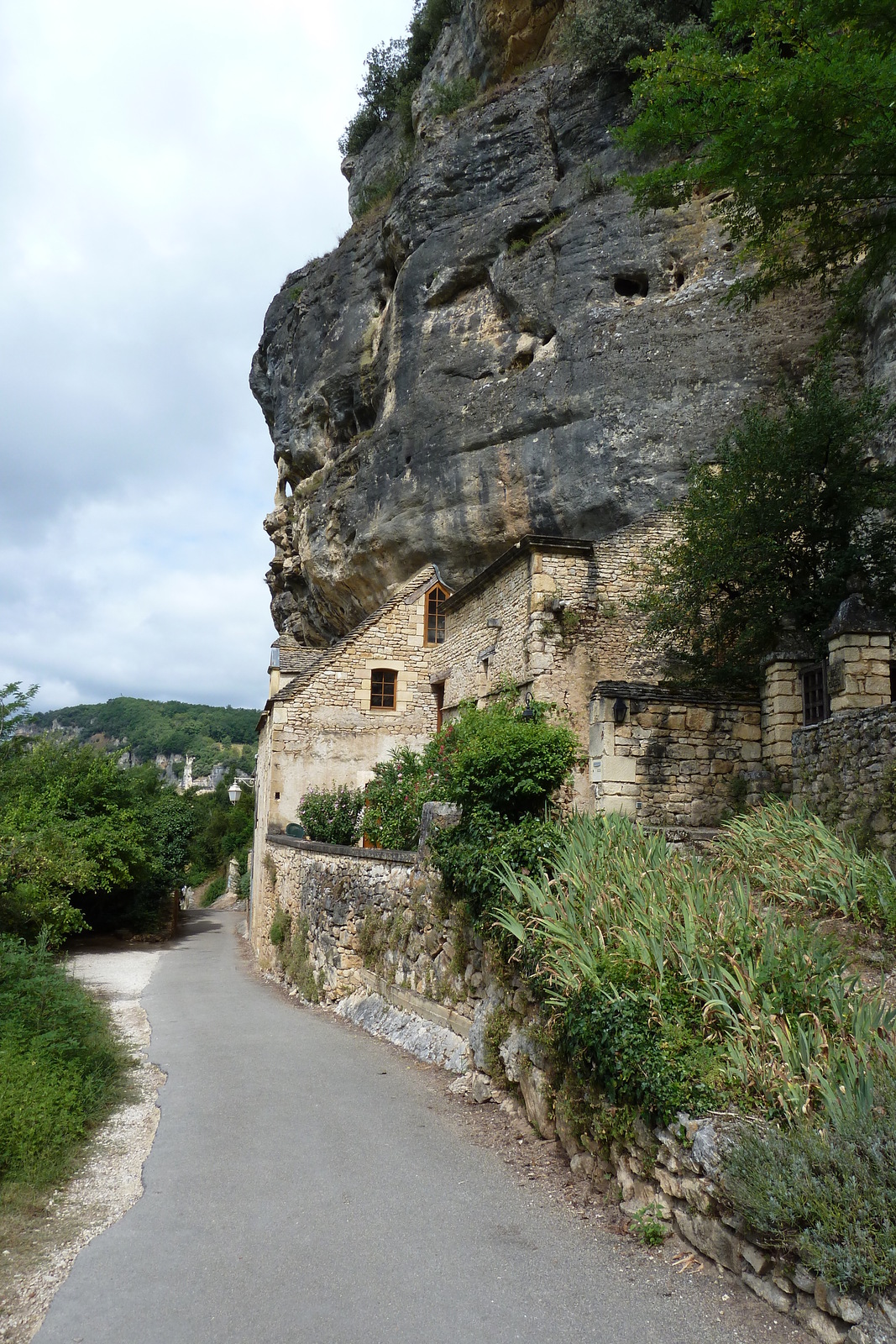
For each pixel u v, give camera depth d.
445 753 11.27
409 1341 3.24
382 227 19.83
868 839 7.39
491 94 18.44
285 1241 4.11
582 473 15.10
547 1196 4.52
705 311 14.58
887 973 5.21
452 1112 5.98
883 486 10.38
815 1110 3.63
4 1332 3.35
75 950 17.67
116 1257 3.98
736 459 11.03
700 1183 3.70
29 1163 4.85
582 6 17.11
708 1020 4.23
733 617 10.87
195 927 24.52
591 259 15.70
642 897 5.23
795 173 7.36
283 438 23.81
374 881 9.73
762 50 7.31
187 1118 6.06
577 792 10.81
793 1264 3.24
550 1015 5.21
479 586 15.17
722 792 10.27
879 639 8.66
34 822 14.36
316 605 23.28
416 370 18.00
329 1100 6.37
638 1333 3.22
